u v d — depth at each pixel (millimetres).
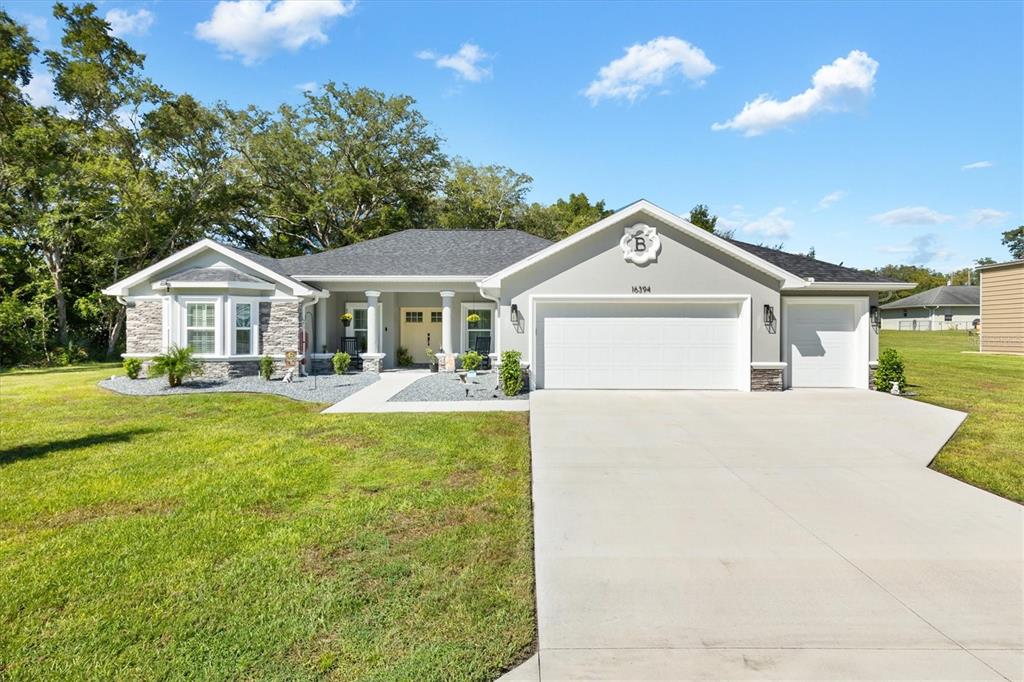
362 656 3129
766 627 3410
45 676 2953
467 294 20000
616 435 8781
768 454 7652
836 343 14484
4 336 23266
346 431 9000
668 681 2908
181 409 11141
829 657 3113
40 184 25812
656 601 3721
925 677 2939
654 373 13945
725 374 13906
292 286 16625
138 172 28844
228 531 4883
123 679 2932
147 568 4180
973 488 6203
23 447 7996
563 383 14016
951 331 49188
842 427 9406
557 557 4406
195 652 3160
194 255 16375
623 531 4945
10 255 25562
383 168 38094
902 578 4051
